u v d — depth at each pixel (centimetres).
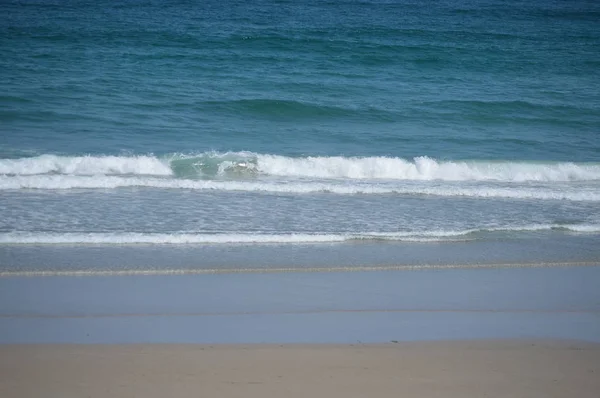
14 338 1115
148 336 1140
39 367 993
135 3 7769
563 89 4331
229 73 4319
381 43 5672
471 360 1069
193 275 1477
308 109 3472
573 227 1934
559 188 2420
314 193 2211
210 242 1697
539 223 1972
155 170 2405
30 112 3117
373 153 2811
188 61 4597
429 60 5097
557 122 3525
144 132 2944
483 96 4000
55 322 1195
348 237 1764
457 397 930
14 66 4144
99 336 1133
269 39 5412
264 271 1517
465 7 9388
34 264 1498
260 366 1018
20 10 6819
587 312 1334
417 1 9969
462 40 6172
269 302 1330
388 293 1405
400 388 952
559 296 1425
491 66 5038
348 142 2983
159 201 2039
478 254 1691
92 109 3247
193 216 1898
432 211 2053
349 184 2330
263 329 1188
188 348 1086
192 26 6116
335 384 959
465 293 1423
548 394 952
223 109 3419
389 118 3459
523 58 5372
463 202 2177
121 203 1998
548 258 1680
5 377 954
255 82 4097
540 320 1278
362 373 1002
